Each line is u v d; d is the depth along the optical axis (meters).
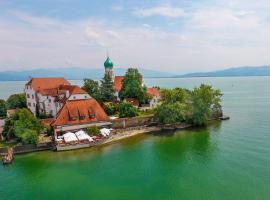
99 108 87.25
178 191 46.84
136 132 87.19
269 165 56.00
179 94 94.62
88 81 114.25
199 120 93.31
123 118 89.81
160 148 71.25
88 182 52.00
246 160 59.22
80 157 65.88
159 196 45.44
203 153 65.50
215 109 108.12
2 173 57.34
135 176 53.97
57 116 80.56
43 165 61.22
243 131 85.19
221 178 50.91
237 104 152.88
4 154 66.44
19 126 72.38
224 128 90.75
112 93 117.44
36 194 47.81
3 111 105.94
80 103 85.00
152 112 101.81
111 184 50.78
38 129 76.19
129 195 46.38
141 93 114.38
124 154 67.31
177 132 87.81
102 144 76.12
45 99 95.94
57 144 70.69
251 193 44.84
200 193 45.72
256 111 124.94
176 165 58.62
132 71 118.25
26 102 109.12
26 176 55.53
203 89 96.06
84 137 73.75
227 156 62.31
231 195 44.50
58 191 48.72
